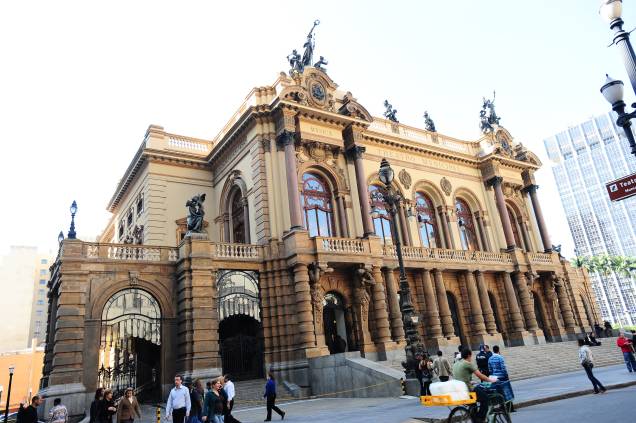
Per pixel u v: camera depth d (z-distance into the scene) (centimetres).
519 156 4953
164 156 3791
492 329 3869
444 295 3697
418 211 4112
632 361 2291
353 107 3591
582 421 1117
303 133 3322
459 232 4275
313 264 2991
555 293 4634
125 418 1451
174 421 1423
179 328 2800
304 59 3669
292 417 1856
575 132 17762
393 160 4050
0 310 11150
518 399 1672
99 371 2600
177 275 2909
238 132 3494
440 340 3478
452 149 4606
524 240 4812
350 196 3497
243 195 3412
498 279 4262
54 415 1692
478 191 4603
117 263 2756
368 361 2489
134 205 4144
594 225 16738
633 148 1099
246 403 2506
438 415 1441
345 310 3244
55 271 2930
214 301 2812
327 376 2627
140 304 2786
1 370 7056
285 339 2881
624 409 1230
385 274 3441
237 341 2984
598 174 16925
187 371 2628
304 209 3322
